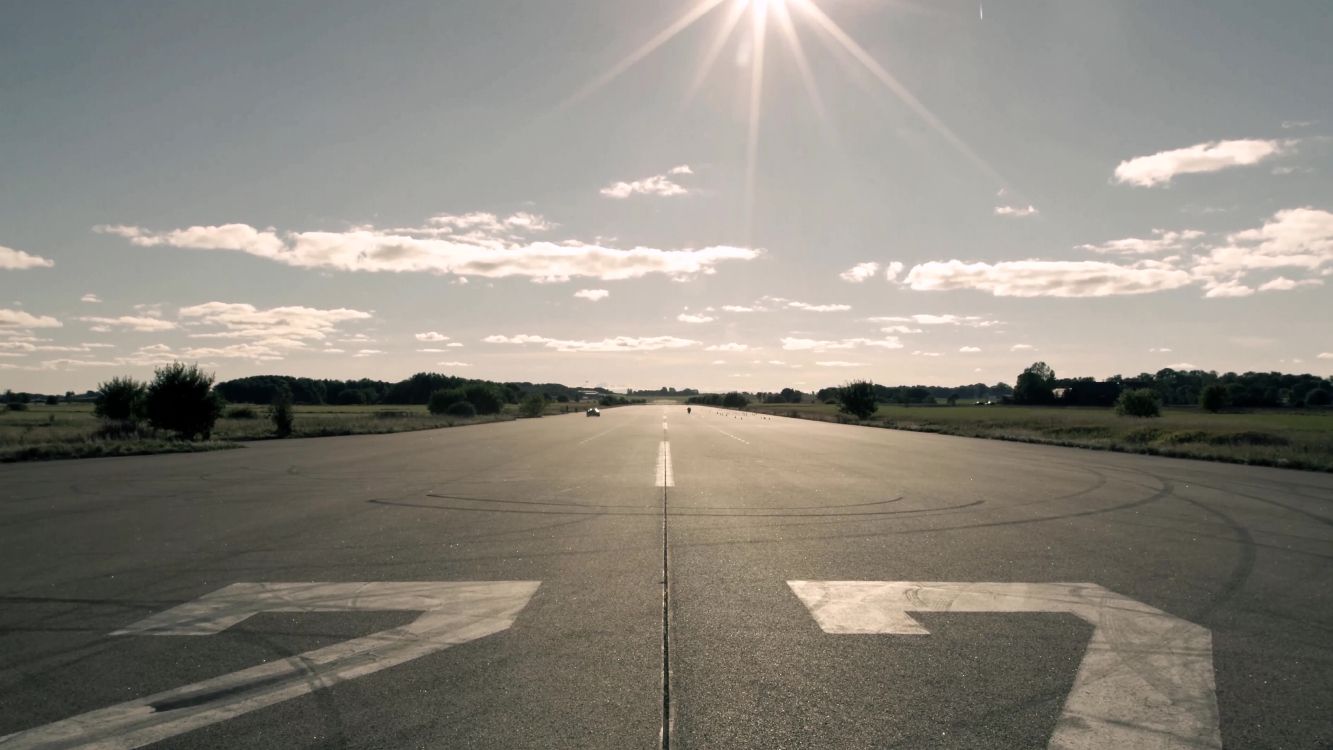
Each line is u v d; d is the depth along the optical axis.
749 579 7.44
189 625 5.97
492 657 5.16
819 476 17.83
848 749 3.77
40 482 16.77
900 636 5.62
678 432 42.75
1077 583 7.27
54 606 6.55
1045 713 4.22
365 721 4.12
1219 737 3.93
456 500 13.50
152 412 32.50
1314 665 5.00
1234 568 7.96
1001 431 40.78
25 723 4.13
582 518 11.41
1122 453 27.20
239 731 4.00
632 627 5.85
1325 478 18.38
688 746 3.80
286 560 8.41
